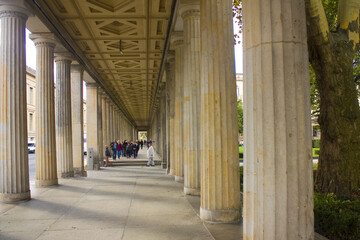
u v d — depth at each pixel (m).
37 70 11.50
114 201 8.54
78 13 10.45
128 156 28.06
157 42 13.84
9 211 7.47
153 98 31.95
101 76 20.66
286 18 3.23
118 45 14.41
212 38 6.31
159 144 28.12
